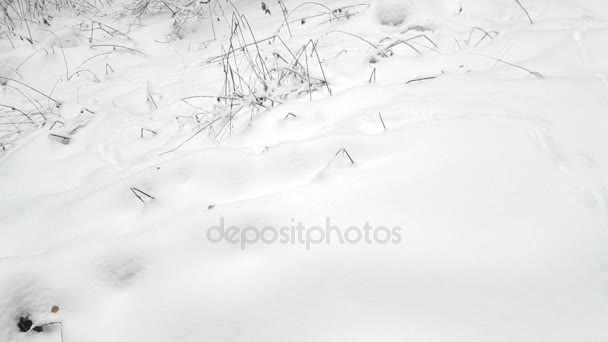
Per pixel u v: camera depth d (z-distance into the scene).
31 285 1.41
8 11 5.16
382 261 1.31
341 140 1.84
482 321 1.14
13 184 2.28
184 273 1.39
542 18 3.06
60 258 1.48
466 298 1.20
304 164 1.81
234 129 2.37
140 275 1.42
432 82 2.32
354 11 4.01
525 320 1.14
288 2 4.75
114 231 1.65
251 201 1.59
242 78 2.96
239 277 1.34
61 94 3.54
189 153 1.97
